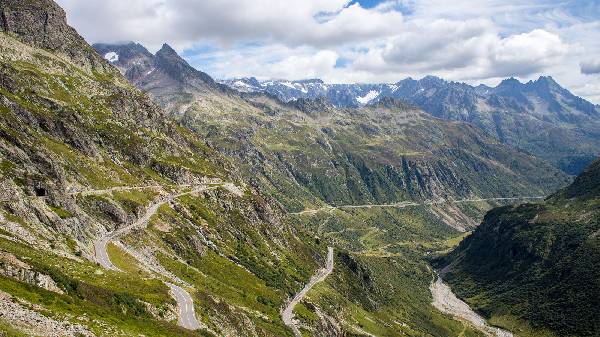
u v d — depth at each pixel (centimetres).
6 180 15775
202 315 15262
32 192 17162
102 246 18838
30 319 8219
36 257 12838
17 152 18850
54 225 16388
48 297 9506
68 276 11938
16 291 8994
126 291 13725
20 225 14475
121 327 10019
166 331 11381
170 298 15162
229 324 16700
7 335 7269
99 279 13875
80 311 9681
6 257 10200
